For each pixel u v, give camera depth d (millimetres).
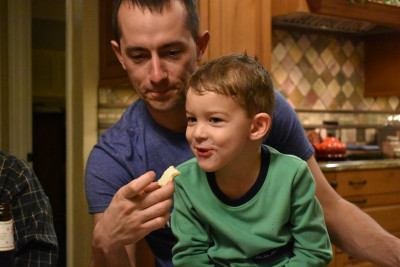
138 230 851
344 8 2908
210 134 799
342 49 3689
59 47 5375
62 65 5383
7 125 3248
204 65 866
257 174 888
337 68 3666
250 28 2584
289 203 876
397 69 3561
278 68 3369
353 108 3758
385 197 2975
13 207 1426
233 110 796
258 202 877
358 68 3775
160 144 1119
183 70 982
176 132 1125
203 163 813
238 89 792
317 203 920
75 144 2711
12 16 3209
